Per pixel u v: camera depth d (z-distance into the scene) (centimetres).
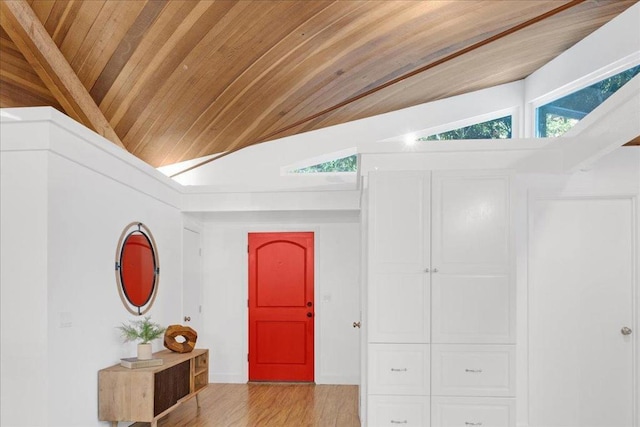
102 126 485
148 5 360
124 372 420
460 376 386
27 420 351
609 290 459
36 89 451
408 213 394
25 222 359
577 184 459
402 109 679
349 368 690
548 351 457
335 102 567
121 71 439
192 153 624
